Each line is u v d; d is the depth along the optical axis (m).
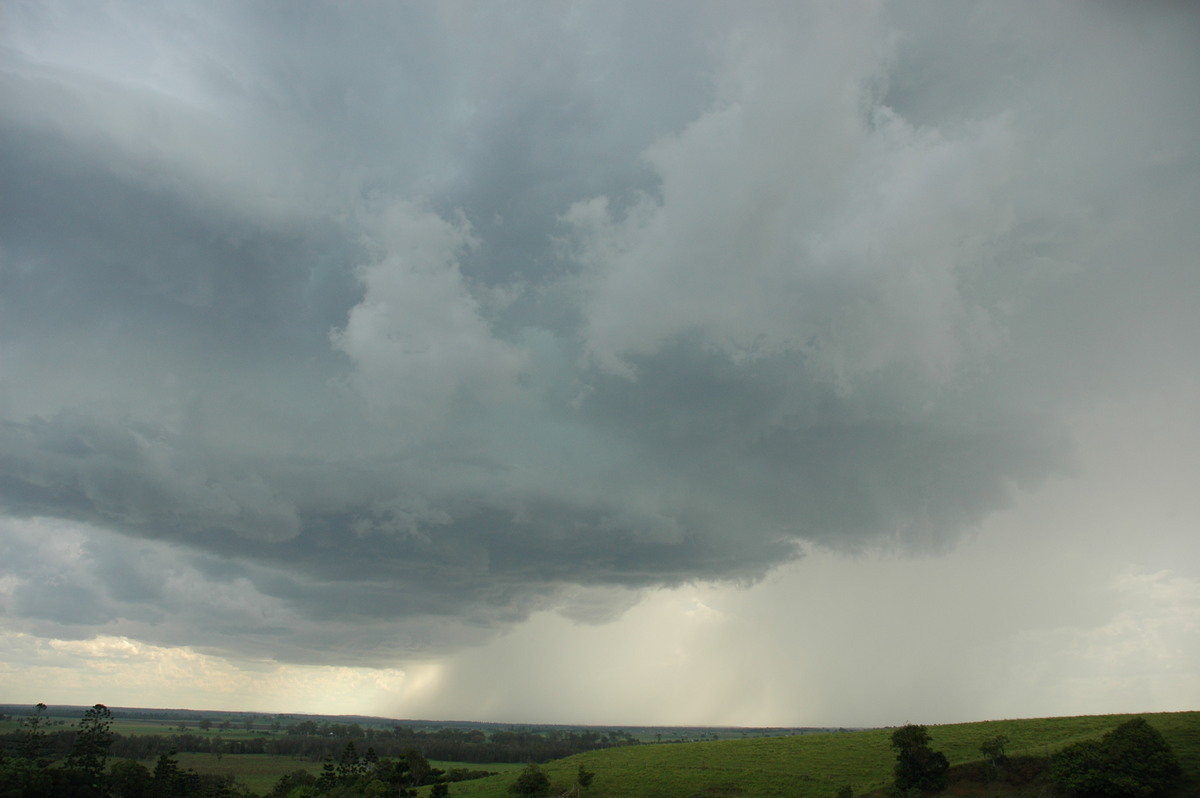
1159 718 105.62
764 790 103.44
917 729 94.25
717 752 134.75
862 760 115.25
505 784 129.75
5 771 107.06
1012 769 88.94
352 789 130.75
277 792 143.88
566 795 108.94
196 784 134.00
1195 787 72.56
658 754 140.38
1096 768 76.25
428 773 148.12
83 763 123.38
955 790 89.12
